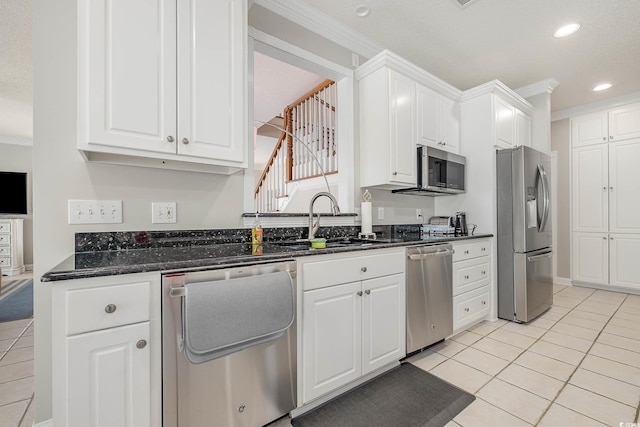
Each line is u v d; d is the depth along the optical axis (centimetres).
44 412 135
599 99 387
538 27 240
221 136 150
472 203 302
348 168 254
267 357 132
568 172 422
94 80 120
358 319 170
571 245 420
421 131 262
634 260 369
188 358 110
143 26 130
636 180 369
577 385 173
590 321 279
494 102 288
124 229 155
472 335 249
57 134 140
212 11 148
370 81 249
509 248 282
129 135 126
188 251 150
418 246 208
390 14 225
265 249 159
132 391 103
